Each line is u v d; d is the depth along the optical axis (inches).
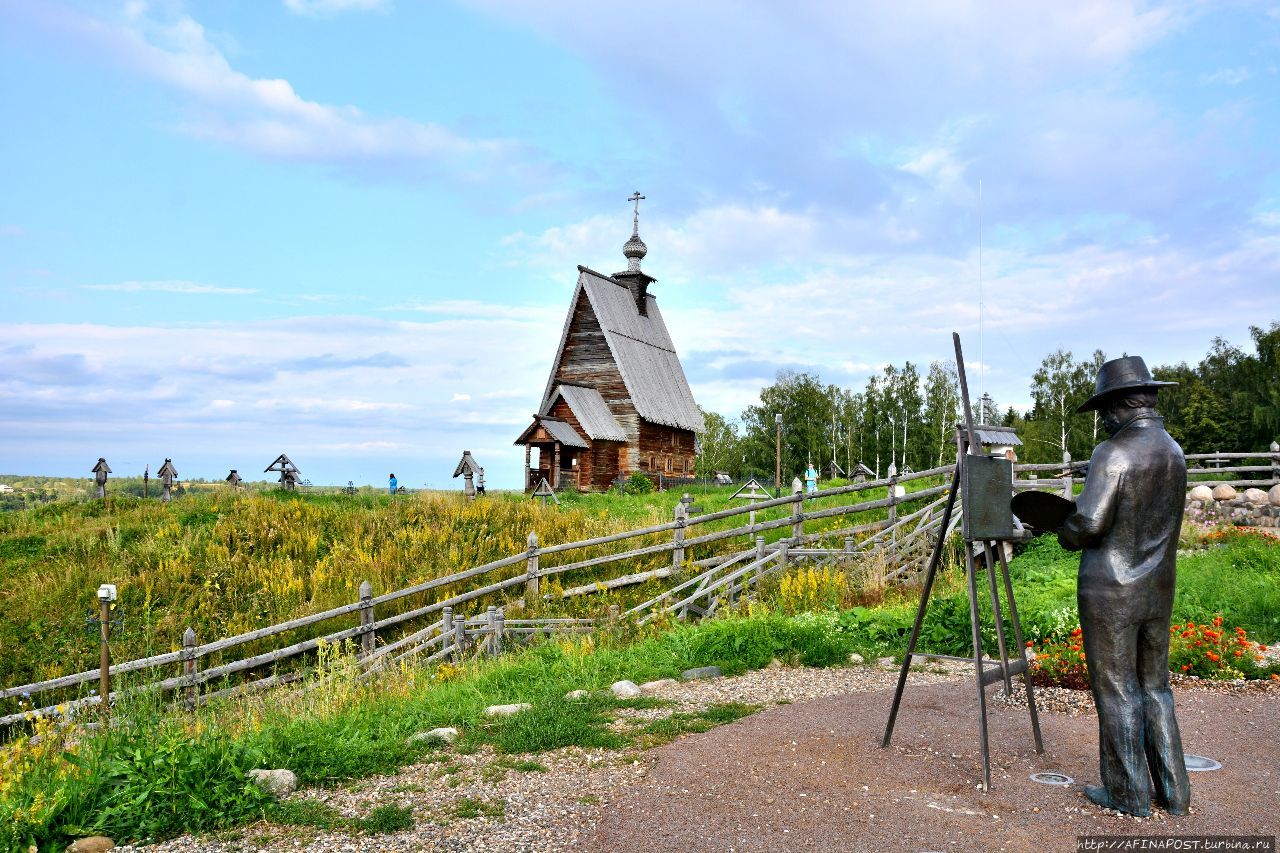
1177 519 214.1
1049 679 354.0
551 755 270.1
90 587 610.9
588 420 1608.0
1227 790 227.1
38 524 810.2
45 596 599.2
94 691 430.9
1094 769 245.1
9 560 696.4
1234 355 2119.8
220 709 399.9
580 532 765.3
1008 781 236.4
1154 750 213.9
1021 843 195.8
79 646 537.6
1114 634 212.4
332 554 679.7
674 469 1857.8
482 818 218.2
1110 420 225.6
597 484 1630.2
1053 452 2269.9
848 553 673.0
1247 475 1184.8
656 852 195.6
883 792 229.3
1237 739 272.8
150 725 279.9
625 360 1737.2
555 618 561.0
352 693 375.6
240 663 475.5
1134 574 211.3
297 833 211.3
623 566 681.0
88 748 261.3
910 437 2938.0
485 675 398.3
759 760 257.9
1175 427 1987.0
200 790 221.5
